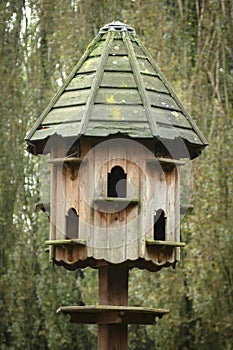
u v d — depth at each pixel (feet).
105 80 28.25
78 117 27.86
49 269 60.64
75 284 61.31
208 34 52.42
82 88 28.50
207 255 51.39
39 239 59.77
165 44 52.60
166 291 53.52
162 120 27.94
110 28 29.35
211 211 51.13
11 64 57.82
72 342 61.82
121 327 27.86
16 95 58.23
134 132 27.32
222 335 55.26
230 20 52.39
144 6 53.11
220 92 54.13
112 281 27.94
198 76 51.70
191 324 56.65
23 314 60.90
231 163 51.06
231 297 52.21
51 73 57.06
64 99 28.66
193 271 51.65
